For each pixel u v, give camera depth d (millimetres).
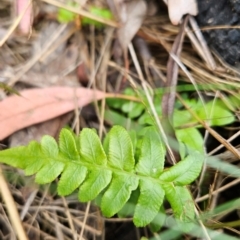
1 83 245
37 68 275
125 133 215
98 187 212
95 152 214
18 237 225
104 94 268
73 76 278
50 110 256
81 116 266
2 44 262
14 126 249
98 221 241
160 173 213
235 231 222
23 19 272
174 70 263
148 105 263
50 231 240
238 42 257
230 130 256
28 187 241
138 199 212
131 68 285
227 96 261
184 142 247
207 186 241
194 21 272
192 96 267
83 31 290
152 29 286
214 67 267
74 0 285
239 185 239
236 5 253
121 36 284
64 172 212
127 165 214
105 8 286
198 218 219
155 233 225
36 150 213
